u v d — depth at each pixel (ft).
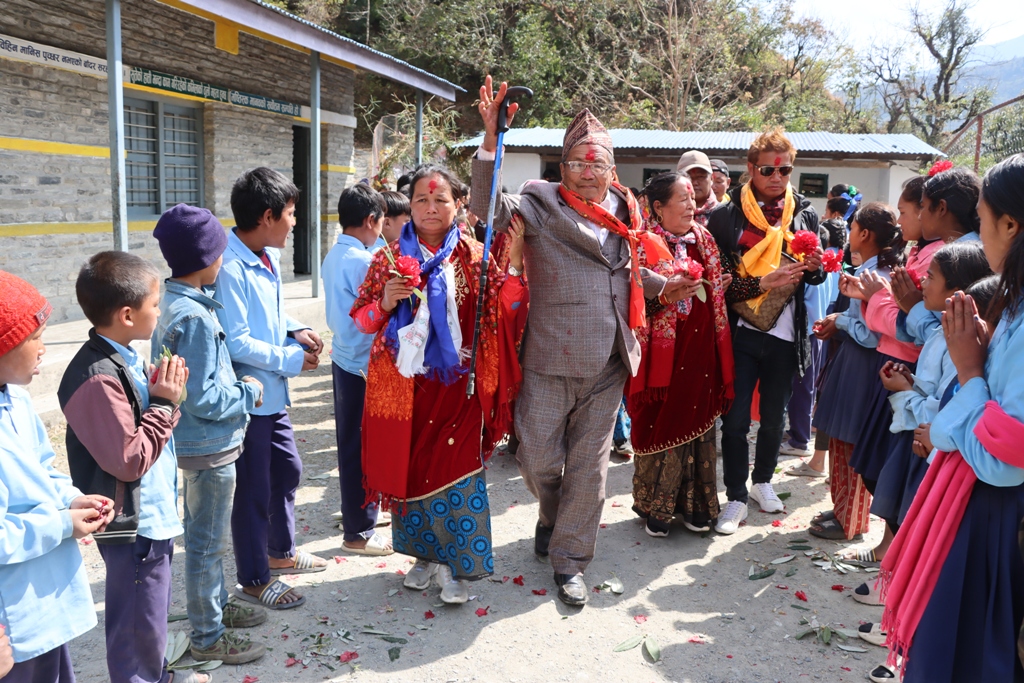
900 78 107.55
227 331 10.00
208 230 8.93
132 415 7.61
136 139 30.45
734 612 11.26
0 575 6.25
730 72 89.97
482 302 10.45
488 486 16.03
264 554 10.99
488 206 10.43
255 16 26.05
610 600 11.57
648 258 12.13
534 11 81.05
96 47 27.48
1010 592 7.09
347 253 12.41
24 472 6.30
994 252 7.22
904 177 46.78
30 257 25.88
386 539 13.03
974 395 7.10
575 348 10.85
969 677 7.29
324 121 41.29
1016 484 6.84
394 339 10.72
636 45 84.23
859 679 9.65
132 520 7.68
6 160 24.70
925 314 10.25
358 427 12.49
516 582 12.00
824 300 16.76
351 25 79.51
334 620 10.82
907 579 7.73
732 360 13.17
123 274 7.52
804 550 13.21
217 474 9.28
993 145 43.47
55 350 22.22
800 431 18.17
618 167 50.44
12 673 6.40
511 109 10.27
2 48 23.84
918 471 10.21
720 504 15.19
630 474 16.87
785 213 13.61
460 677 9.61
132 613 8.02
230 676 9.46
